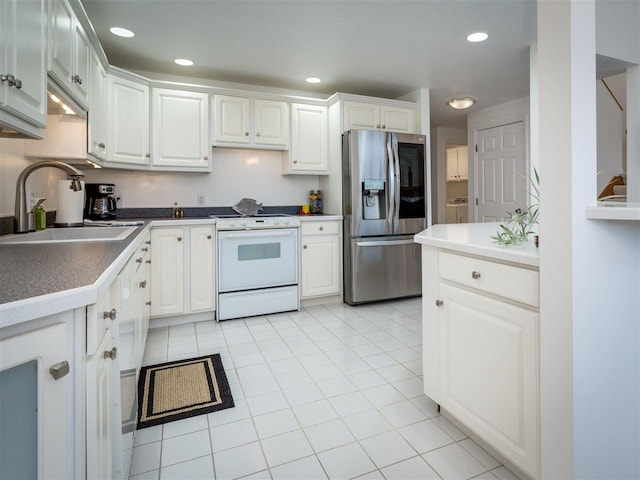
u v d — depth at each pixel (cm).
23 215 188
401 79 372
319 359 241
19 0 122
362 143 359
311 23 258
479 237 166
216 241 319
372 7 239
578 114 101
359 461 146
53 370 71
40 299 68
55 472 72
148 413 180
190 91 330
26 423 69
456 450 152
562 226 104
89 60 220
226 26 260
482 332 141
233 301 326
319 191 417
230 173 380
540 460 118
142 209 347
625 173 320
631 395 118
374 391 200
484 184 500
